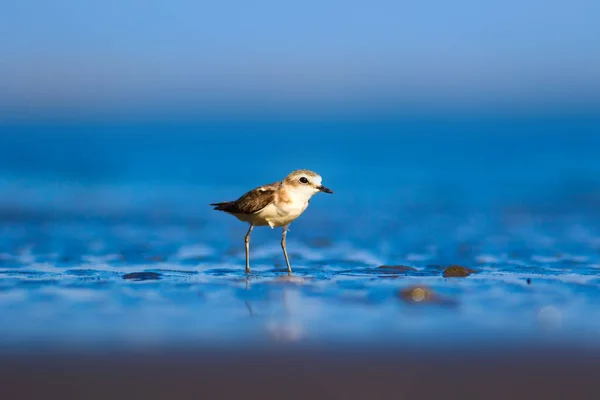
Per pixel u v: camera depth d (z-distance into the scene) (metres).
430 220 24.20
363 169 41.94
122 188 33.56
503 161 43.81
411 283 13.69
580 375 8.30
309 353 9.17
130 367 8.64
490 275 14.69
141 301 12.16
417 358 8.96
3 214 24.64
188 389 7.93
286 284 13.64
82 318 10.94
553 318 10.90
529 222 23.53
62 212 25.52
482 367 8.61
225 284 13.71
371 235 21.05
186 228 22.42
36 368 8.58
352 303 11.91
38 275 14.69
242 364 8.74
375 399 7.65
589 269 15.45
